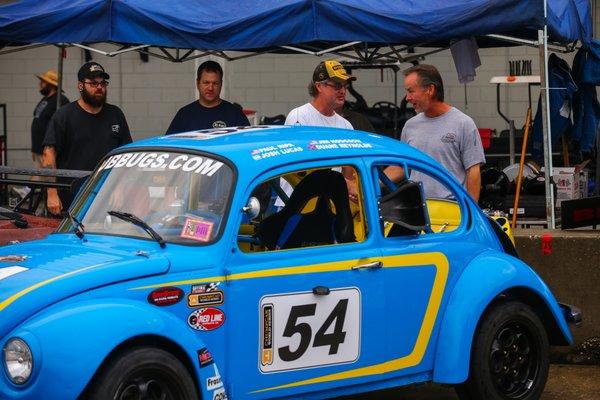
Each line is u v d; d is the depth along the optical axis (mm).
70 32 11086
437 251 7059
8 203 13742
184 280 5926
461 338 7004
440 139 8977
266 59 19828
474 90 19516
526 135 12570
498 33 10531
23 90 20234
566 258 9141
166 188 6492
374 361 6711
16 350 5496
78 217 6801
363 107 17453
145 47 12352
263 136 6832
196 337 5918
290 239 6824
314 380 6430
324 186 6875
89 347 5488
